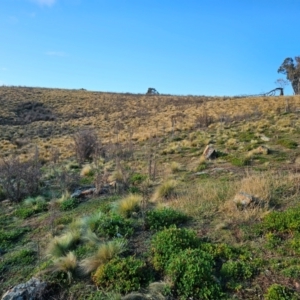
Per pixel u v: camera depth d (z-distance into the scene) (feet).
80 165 42.32
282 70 176.45
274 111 68.13
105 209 21.03
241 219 17.16
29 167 32.17
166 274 13.16
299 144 38.47
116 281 12.82
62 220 20.54
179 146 47.19
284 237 15.30
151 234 16.84
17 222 22.11
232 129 54.70
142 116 107.55
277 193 19.80
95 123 100.89
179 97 158.30
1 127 91.86
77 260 14.83
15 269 15.58
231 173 28.17
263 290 11.94
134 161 40.45
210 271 12.48
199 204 19.81
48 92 164.14
